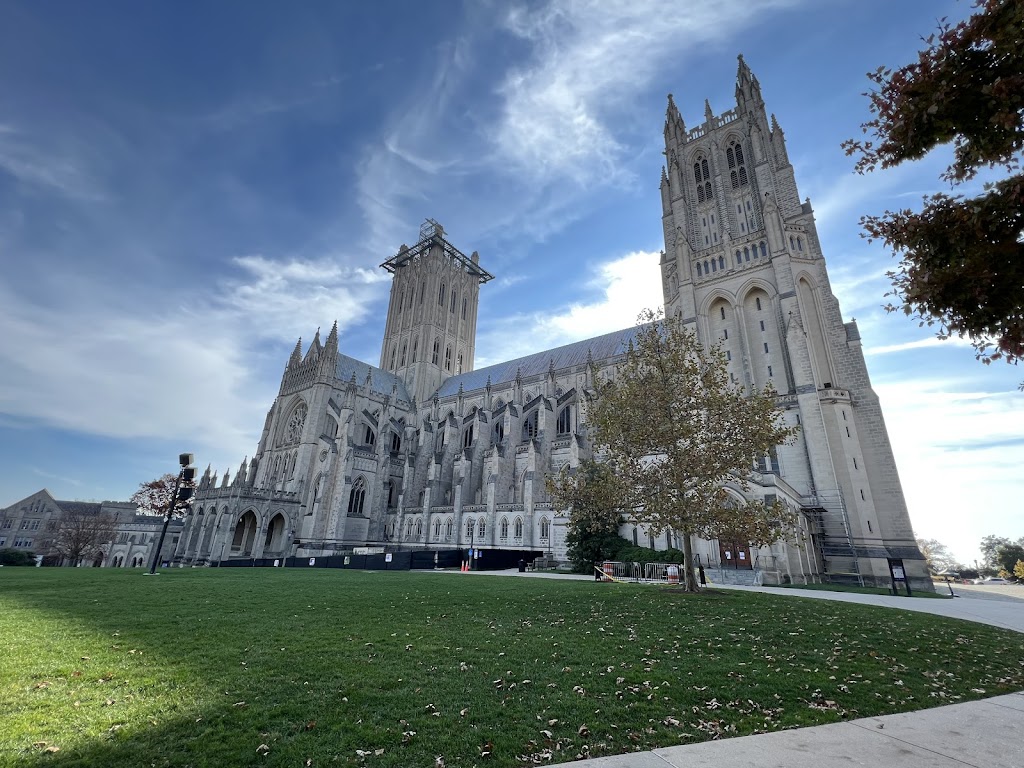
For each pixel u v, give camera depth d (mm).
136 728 7906
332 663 11703
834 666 12703
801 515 46094
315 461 85312
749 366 59031
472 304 136750
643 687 10469
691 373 28891
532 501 63438
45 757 6961
